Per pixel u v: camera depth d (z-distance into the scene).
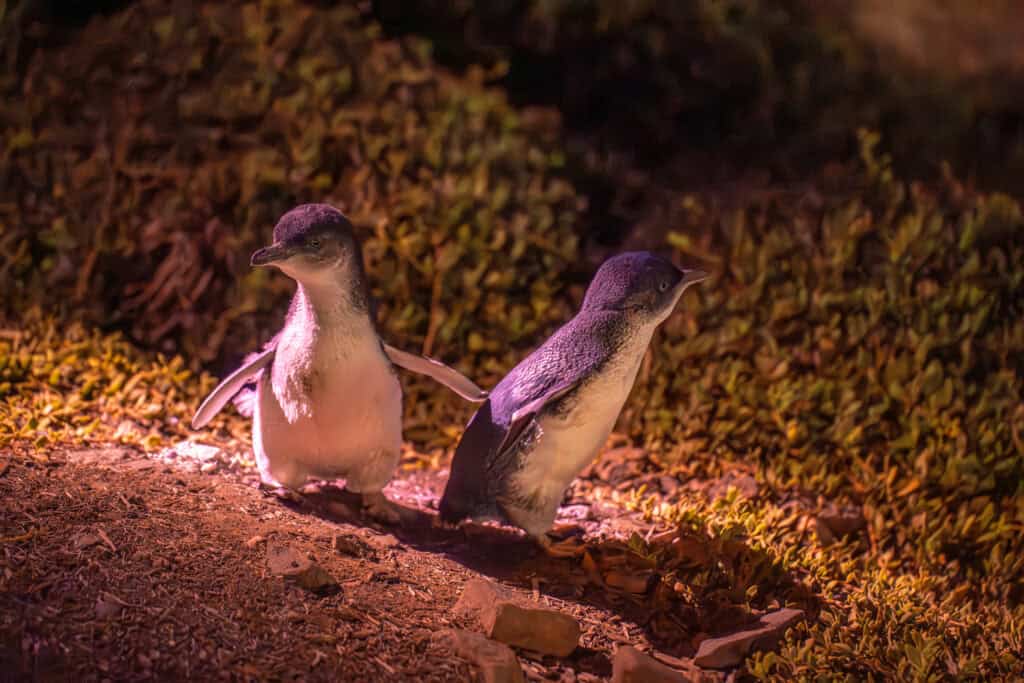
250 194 11.95
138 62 13.09
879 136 13.91
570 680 7.23
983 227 11.74
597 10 16.28
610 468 10.19
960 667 7.72
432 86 14.41
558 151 14.16
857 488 10.02
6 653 6.35
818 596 8.61
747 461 10.43
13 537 7.00
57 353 10.21
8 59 13.33
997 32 18.36
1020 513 9.64
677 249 12.62
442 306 11.76
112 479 7.97
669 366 11.27
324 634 6.89
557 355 7.88
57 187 11.94
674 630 7.99
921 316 11.06
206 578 7.06
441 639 7.09
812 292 11.67
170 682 6.39
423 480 10.02
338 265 7.53
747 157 15.48
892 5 18.64
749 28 16.34
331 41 14.09
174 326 11.49
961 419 10.46
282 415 8.06
